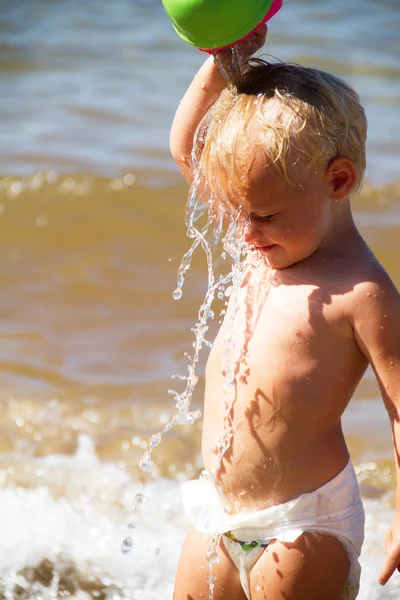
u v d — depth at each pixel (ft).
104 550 24.08
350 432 30.32
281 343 16.67
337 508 16.66
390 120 65.36
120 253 45.47
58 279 42.70
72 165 54.19
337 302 16.42
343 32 88.12
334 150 16.22
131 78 73.00
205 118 17.66
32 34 85.61
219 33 16.16
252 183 15.97
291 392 16.48
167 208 49.98
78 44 82.69
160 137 60.08
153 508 26.30
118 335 37.73
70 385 33.68
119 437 30.19
